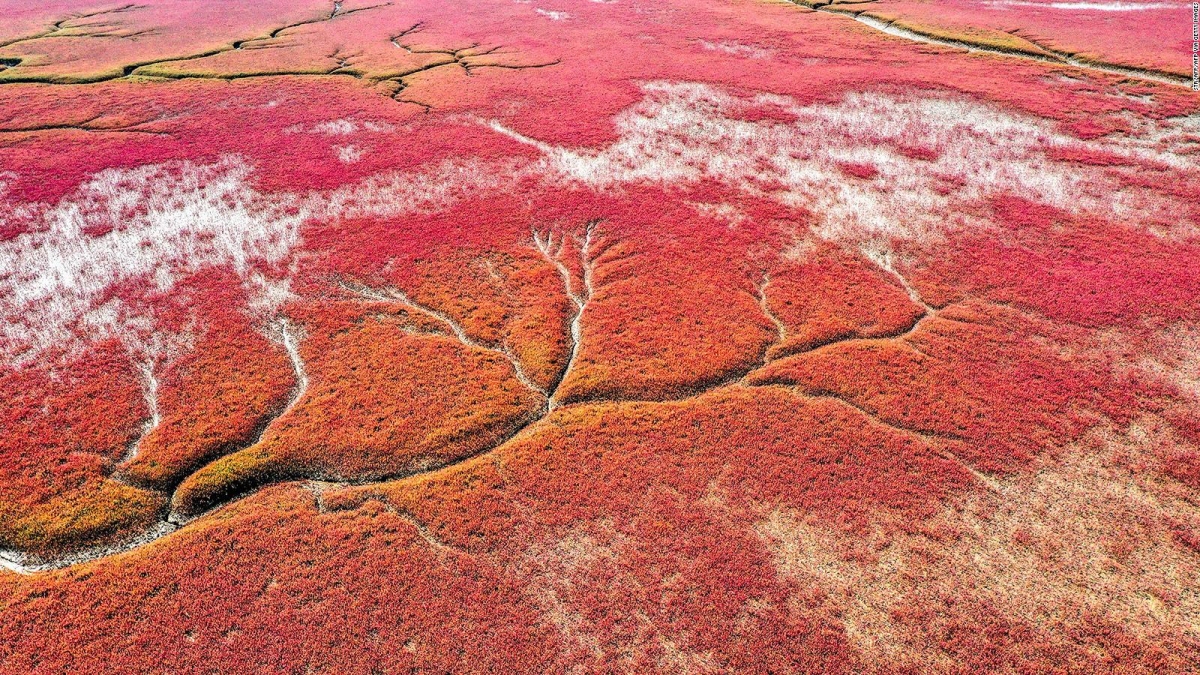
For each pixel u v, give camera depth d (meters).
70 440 24.84
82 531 21.86
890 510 21.95
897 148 47.34
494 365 28.67
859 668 17.84
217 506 23.08
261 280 33.97
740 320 30.81
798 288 32.94
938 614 19.08
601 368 28.22
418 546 21.08
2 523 22.00
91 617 19.17
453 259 35.69
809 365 28.19
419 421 25.67
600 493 22.66
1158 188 40.97
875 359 28.36
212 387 27.20
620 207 40.62
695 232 37.78
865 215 39.12
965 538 21.09
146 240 37.38
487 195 42.22
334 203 41.25
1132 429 24.73
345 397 26.81
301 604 19.44
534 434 25.36
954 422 25.17
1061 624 18.80
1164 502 22.12
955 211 39.34
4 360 28.61
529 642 18.47
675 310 31.56
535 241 37.50
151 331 30.30
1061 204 39.75
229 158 47.53
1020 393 26.39
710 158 46.66
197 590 19.86
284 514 22.27
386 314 31.62
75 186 43.38
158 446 24.53
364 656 18.12
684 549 20.83
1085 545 20.88
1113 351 28.38
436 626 18.84
